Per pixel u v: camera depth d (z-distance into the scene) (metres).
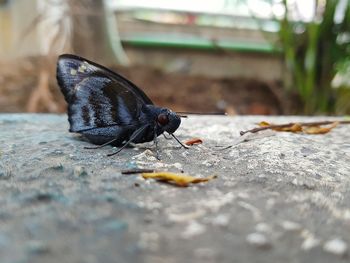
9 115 0.13
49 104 0.17
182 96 0.19
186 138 0.09
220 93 0.20
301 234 0.05
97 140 0.09
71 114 0.09
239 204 0.05
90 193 0.06
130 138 0.08
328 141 0.09
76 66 0.09
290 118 0.13
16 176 0.06
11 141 0.09
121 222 0.05
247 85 0.21
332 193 0.06
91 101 0.08
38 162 0.07
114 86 0.08
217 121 0.12
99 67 0.08
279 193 0.06
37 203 0.05
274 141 0.09
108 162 0.07
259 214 0.05
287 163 0.07
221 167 0.07
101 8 0.20
